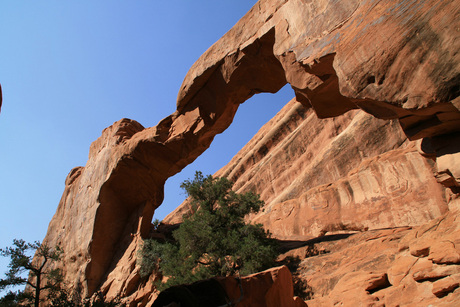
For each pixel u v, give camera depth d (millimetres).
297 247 19125
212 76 17297
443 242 8711
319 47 10008
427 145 9953
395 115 8969
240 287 7016
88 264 22828
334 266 14781
